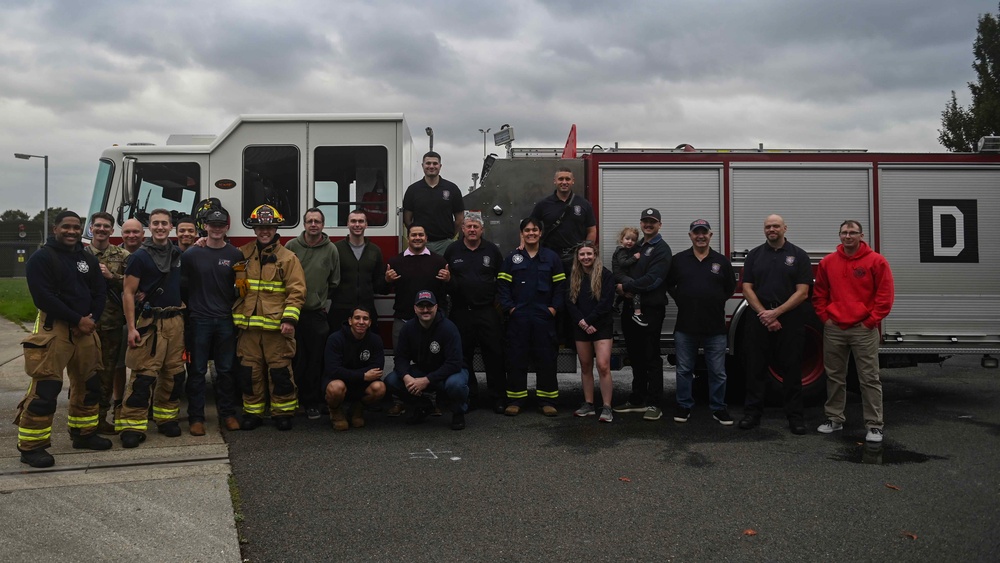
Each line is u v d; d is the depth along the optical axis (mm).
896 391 8086
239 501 4211
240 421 6156
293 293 5855
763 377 6168
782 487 4539
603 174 7277
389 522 3910
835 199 7250
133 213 7207
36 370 4801
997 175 7223
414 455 5234
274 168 7293
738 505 4207
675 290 6406
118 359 6008
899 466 5012
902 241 7195
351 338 6012
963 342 7145
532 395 7906
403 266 6543
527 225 6469
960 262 7199
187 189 7297
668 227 7266
